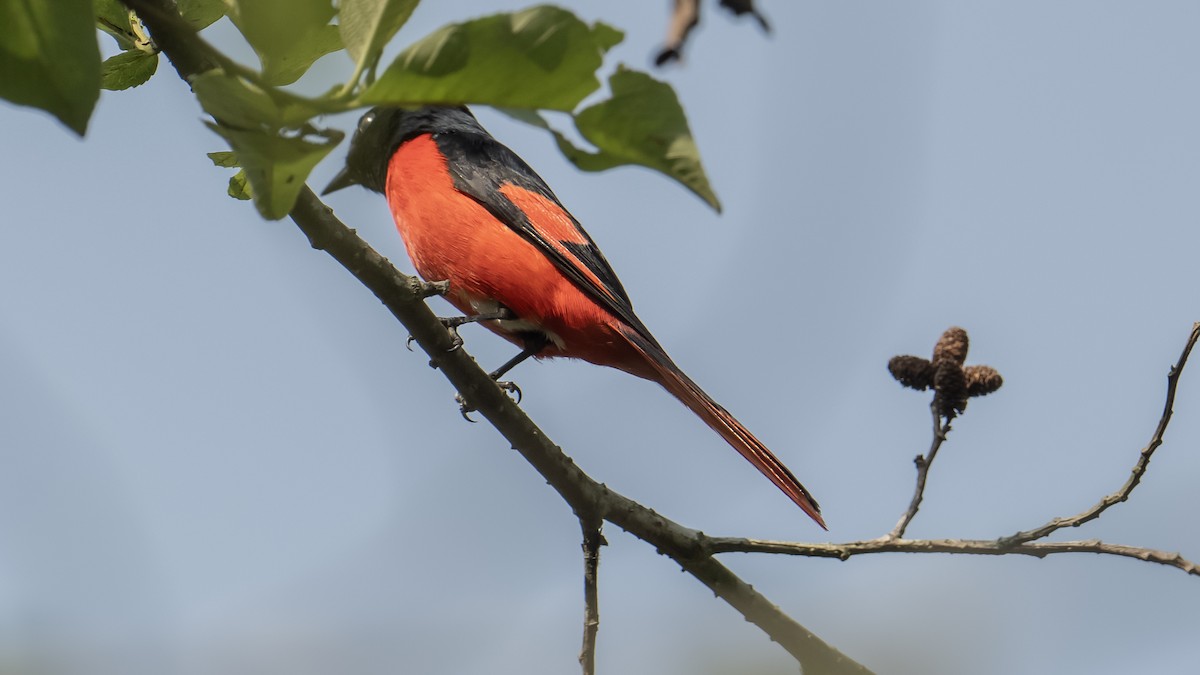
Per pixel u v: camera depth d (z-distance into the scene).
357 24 4.60
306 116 4.64
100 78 4.57
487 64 4.38
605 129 4.57
